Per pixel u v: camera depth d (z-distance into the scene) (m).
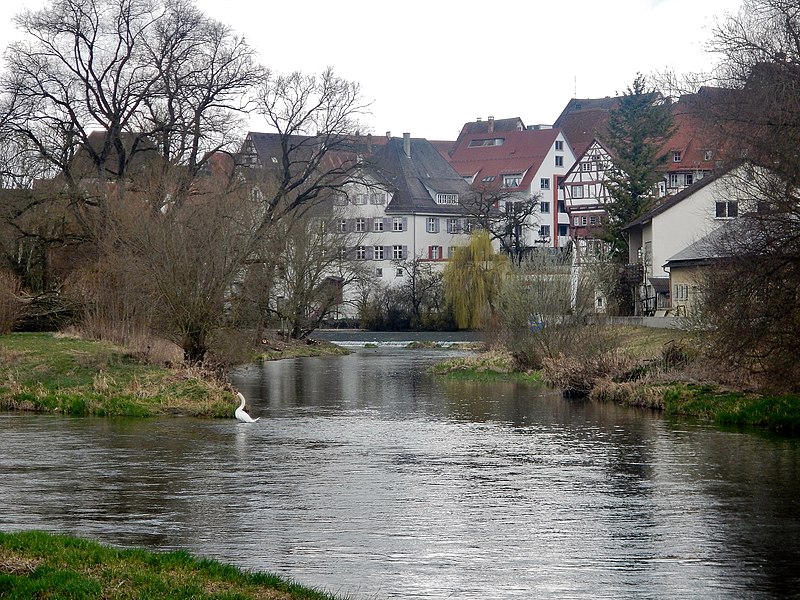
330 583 14.42
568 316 49.91
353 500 20.23
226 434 29.83
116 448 26.88
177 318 40.50
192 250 40.59
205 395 36.44
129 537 17.00
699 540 17.16
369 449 27.03
